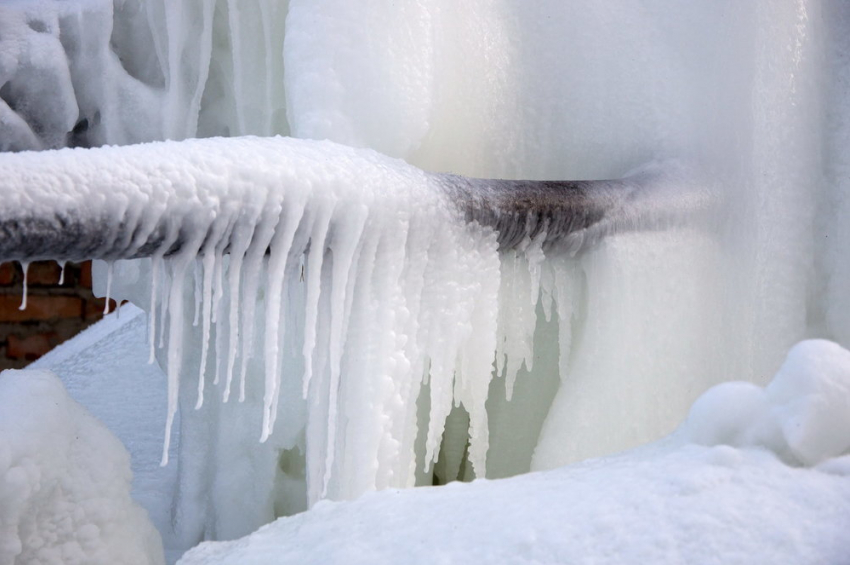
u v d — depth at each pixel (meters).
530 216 1.86
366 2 1.88
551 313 2.21
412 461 1.77
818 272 2.63
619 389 2.09
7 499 1.17
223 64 2.13
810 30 2.58
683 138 2.34
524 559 1.01
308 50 1.86
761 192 2.42
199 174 1.33
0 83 1.98
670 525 1.02
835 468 1.12
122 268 2.00
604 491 1.12
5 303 5.52
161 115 2.06
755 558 0.96
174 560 1.93
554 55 2.31
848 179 2.62
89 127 2.13
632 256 2.11
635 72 2.35
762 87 2.43
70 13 2.04
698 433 1.27
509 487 1.24
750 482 1.09
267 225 1.40
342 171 1.50
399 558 1.07
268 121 2.03
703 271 2.29
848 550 0.96
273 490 2.07
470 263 1.76
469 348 1.82
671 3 2.39
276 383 1.51
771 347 2.43
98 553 1.28
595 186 2.08
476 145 2.22
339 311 1.53
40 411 1.27
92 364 3.11
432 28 1.97
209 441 2.05
